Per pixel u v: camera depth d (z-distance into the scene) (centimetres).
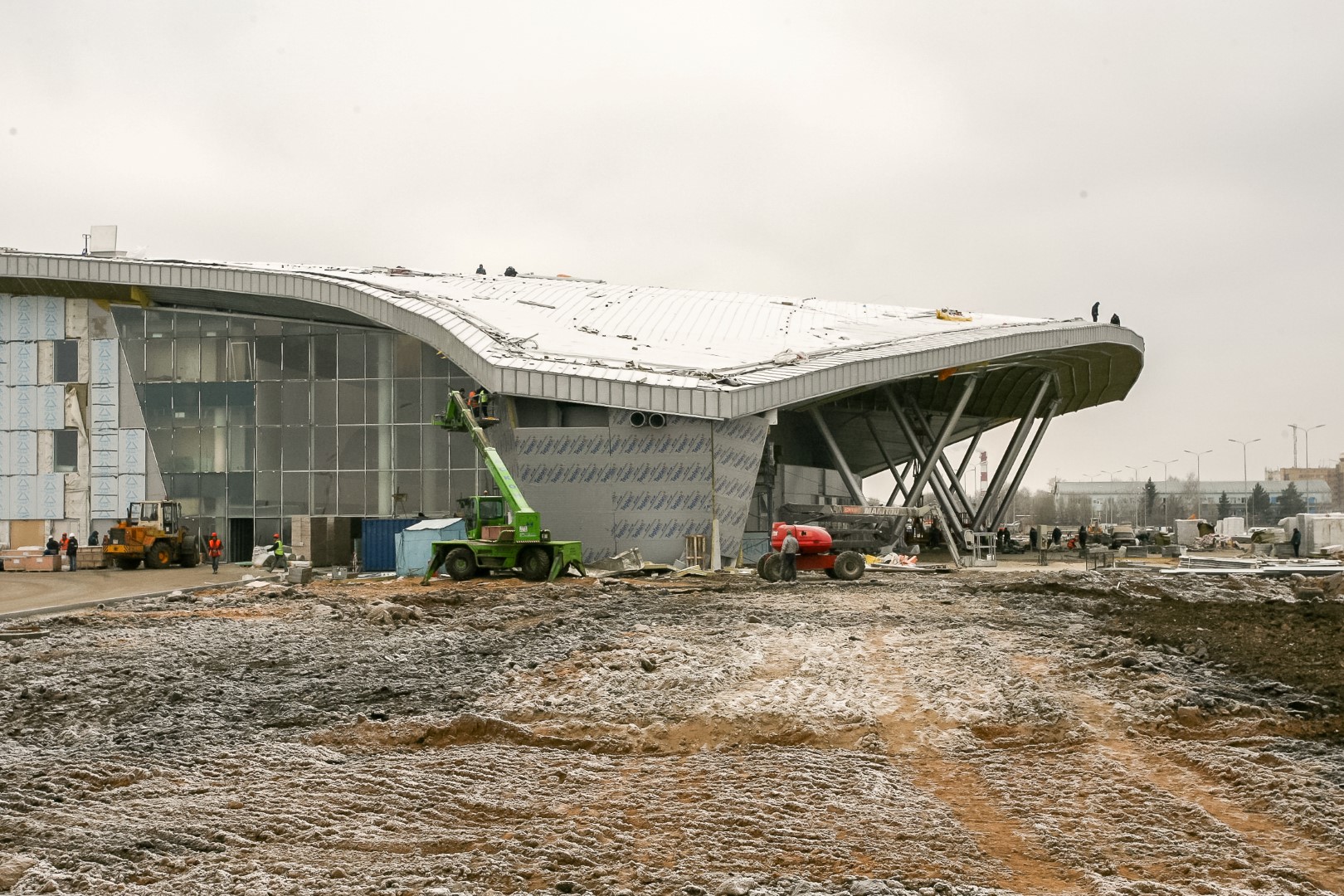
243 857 910
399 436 5456
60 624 2539
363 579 4216
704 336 5328
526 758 1266
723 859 905
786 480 5859
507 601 3034
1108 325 5775
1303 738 1347
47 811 1036
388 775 1180
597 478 4497
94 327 5738
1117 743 1341
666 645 1991
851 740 1366
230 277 5356
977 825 1020
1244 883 854
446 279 6294
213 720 1457
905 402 6184
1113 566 4972
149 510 5116
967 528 6544
